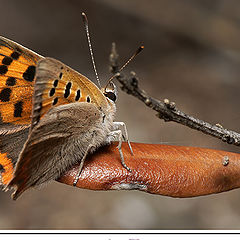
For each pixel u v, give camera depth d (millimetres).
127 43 355
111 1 362
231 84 319
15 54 119
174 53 349
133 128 277
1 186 119
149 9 352
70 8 375
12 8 367
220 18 345
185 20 346
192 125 110
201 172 112
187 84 319
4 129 120
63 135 118
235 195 236
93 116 121
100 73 325
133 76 105
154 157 114
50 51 340
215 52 346
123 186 113
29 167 115
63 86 118
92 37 356
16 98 120
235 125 128
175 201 234
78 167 116
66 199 230
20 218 217
